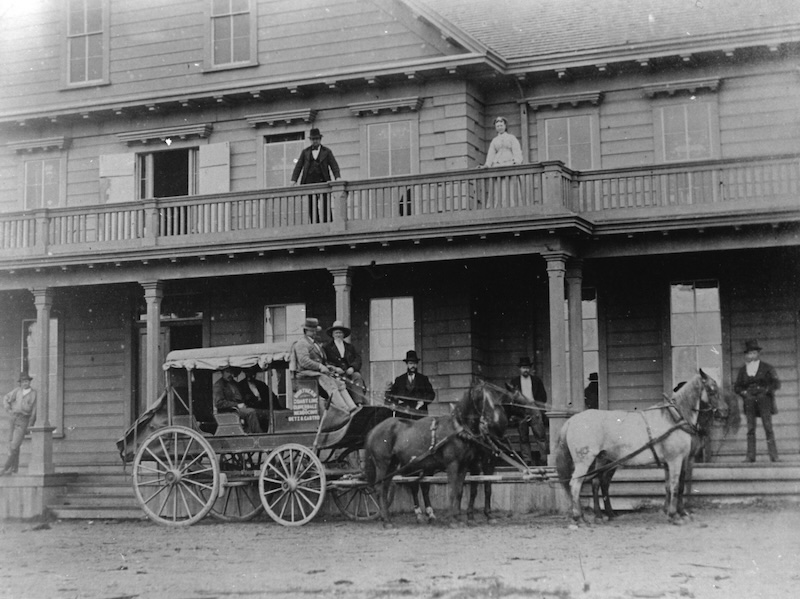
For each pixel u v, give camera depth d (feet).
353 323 84.38
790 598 33.99
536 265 78.43
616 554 43.55
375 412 60.75
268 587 38.47
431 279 82.69
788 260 77.05
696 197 73.00
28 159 95.04
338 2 86.84
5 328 94.17
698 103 80.33
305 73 85.92
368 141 85.40
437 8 96.73
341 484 59.16
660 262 79.51
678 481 54.65
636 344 79.82
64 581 41.93
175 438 63.36
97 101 91.04
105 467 85.81
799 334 76.23
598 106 82.58
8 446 91.66
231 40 90.02
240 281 88.07
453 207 74.02
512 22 90.58
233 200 79.71
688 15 83.41
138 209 81.71
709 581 37.01
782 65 78.48
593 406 80.74
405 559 44.19
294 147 87.97
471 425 55.93
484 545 47.78
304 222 77.61
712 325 78.48
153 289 80.74
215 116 89.97
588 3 90.74
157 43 91.91
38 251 83.20
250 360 61.46
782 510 57.72
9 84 95.76
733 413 62.08
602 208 74.13
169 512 69.56
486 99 85.61
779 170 71.00
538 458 75.56
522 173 72.54
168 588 39.27
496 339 82.74
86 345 92.07
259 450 61.52
